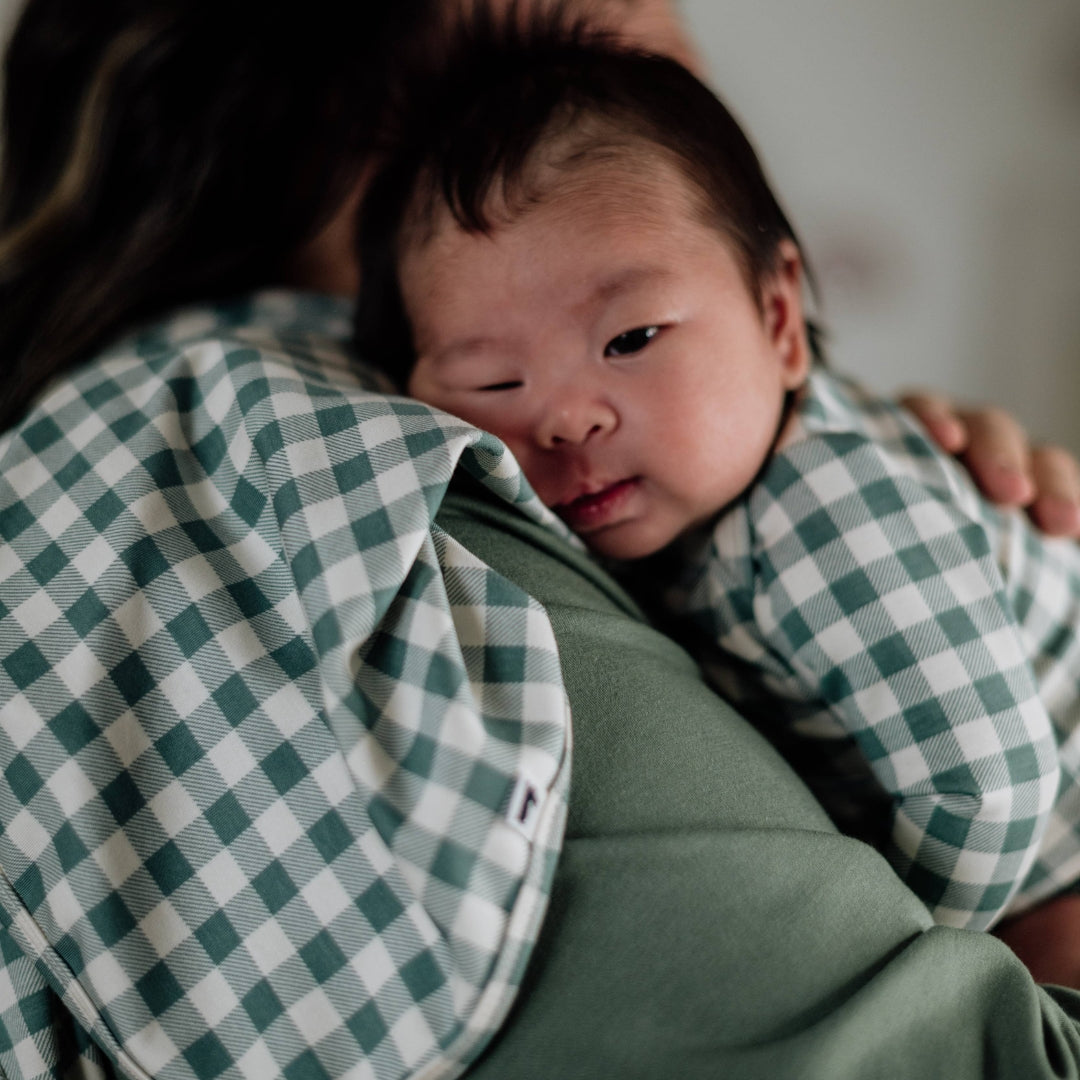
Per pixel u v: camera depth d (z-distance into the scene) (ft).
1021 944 2.17
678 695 1.58
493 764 1.29
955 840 1.86
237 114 2.35
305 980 1.33
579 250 2.03
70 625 1.48
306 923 1.34
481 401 2.14
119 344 2.19
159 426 1.63
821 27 5.71
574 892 1.31
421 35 2.47
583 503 2.14
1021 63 5.78
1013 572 2.47
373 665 1.38
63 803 1.41
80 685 1.44
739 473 2.11
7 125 2.70
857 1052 1.27
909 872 1.95
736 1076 1.24
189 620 1.46
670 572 2.37
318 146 2.45
